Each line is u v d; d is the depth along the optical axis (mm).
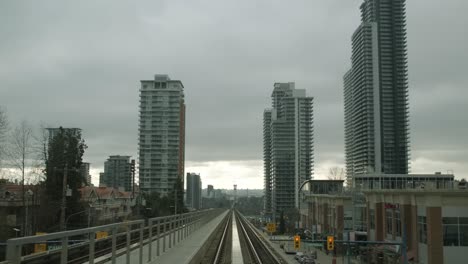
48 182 56656
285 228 122562
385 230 61156
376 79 130750
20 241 7535
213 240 52312
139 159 131750
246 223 132500
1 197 60000
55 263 11133
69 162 57781
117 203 102750
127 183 145500
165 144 131250
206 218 63625
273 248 64750
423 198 49469
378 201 63594
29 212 56156
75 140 59375
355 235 66125
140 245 15742
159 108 132625
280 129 175250
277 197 171500
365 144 134125
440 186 53469
